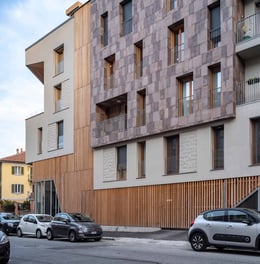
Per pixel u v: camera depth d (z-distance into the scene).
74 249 18.08
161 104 25.28
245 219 14.90
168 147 25.52
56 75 36.25
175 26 25.20
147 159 26.45
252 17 21.92
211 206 22.03
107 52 30.27
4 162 65.56
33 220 27.08
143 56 26.94
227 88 21.44
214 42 22.92
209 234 15.79
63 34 35.69
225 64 21.66
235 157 21.06
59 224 23.62
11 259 14.82
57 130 35.97
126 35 28.59
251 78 21.80
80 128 32.94
